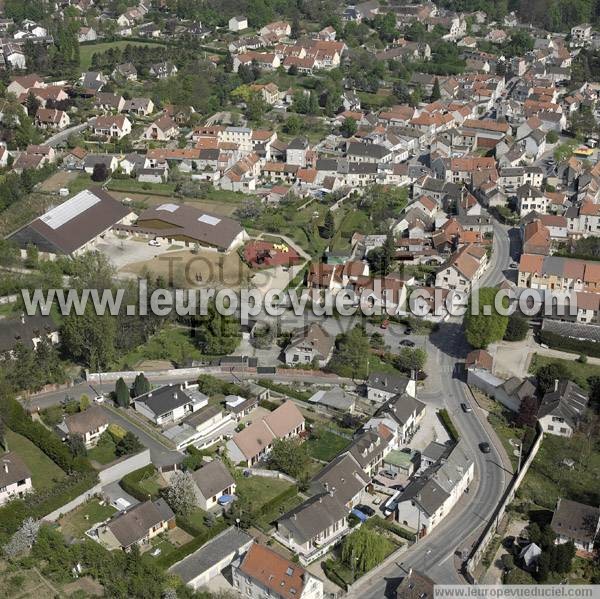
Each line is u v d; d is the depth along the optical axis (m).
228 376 195.50
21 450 164.75
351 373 197.00
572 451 175.50
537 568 143.00
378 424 174.12
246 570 134.50
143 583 130.50
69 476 154.88
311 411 185.62
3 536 139.25
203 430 173.75
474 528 153.62
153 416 175.50
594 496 162.75
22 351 186.50
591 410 186.62
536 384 191.38
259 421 171.50
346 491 157.12
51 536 138.38
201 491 151.62
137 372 193.88
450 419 184.12
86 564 135.62
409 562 145.62
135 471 159.00
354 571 141.50
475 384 196.12
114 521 142.38
